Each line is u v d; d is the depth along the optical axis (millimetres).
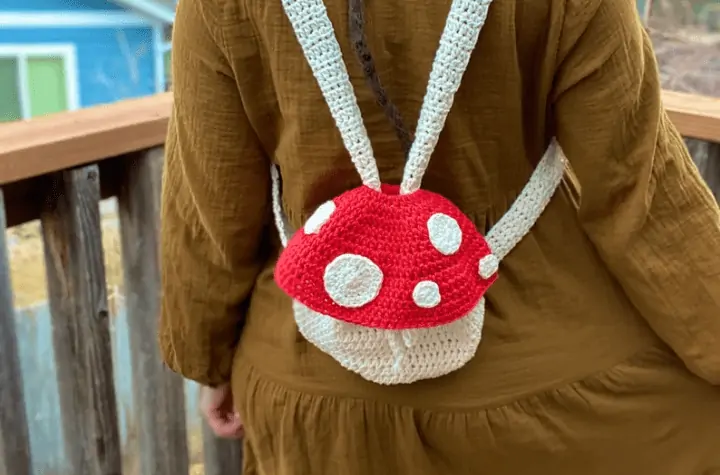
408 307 703
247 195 804
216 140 766
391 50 693
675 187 770
